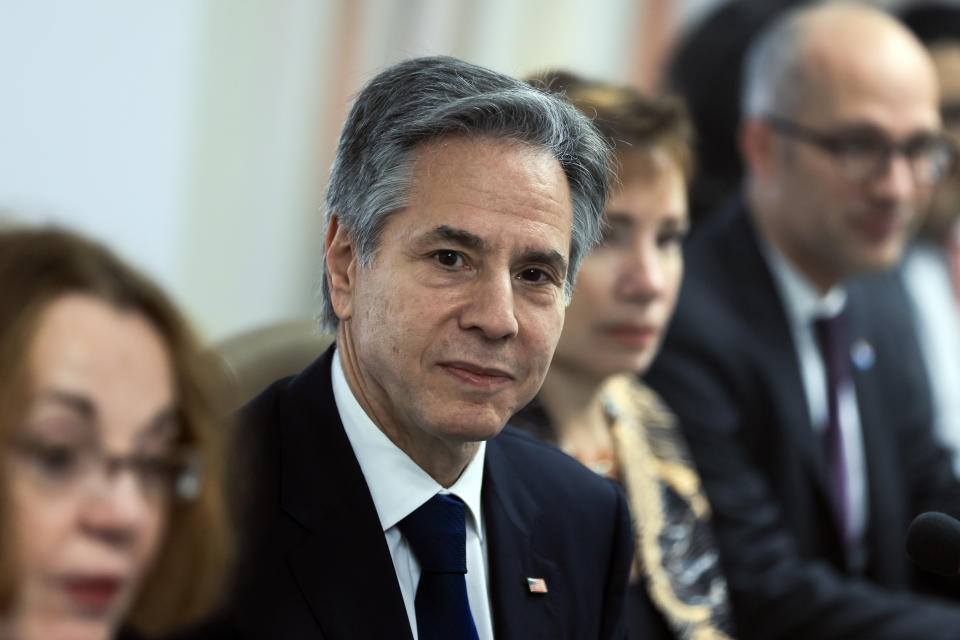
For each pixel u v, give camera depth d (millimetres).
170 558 3477
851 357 10703
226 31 12844
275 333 7316
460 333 4820
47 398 3035
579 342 7688
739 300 10328
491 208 4801
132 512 3148
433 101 4855
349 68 13703
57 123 11719
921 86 10703
